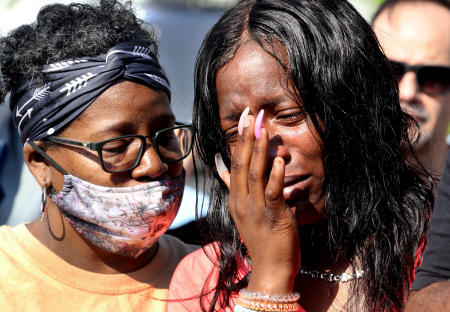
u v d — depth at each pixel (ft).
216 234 11.37
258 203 9.60
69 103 11.62
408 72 17.20
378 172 10.37
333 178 10.02
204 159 11.30
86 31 11.98
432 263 8.44
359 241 10.39
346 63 10.02
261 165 9.48
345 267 10.52
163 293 12.54
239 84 9.73
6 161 21.01
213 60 10.18
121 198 11.64
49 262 12.21
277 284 9.58
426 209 10.62
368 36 10.39
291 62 9.63
